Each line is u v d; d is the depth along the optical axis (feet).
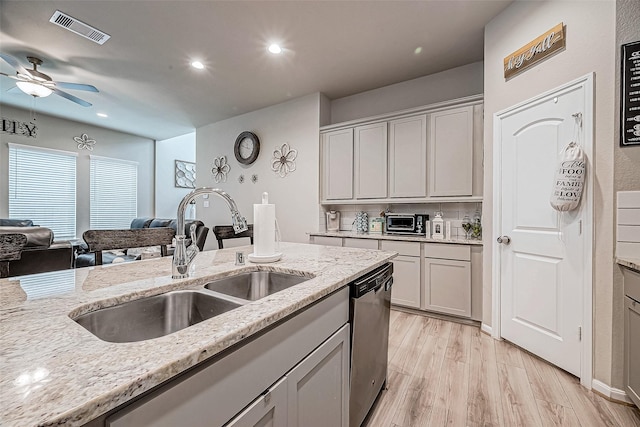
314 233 12.57
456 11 7.90
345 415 4.19
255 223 5.19
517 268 7.54
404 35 8.96
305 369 3.20
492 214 8.28
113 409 1.58
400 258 10.39
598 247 5.75
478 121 9.51
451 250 9.41
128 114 16.37
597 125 5.77
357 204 13.17
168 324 3.52
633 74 5.33
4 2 7.47
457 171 9.86
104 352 1.89
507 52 7.76
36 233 7.49
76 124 18.29
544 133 6.80
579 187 5.92
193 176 25.16
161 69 11.07
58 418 1.29
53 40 9.18
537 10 6.93
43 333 2.17
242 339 2.27
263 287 4.80
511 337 7.73
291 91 13.09
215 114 16.15
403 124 11.02
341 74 11.50
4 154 15.80
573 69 6.18
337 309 3.95
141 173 21.75
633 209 5.35
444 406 5.41
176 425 1.86
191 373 1.96
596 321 5.76
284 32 8.79
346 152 12.49
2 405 1.35
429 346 7.80
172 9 7.79
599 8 5.74
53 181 17.51
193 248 4.13
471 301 9.09
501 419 5.06
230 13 7.95
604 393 5.57
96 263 4.85
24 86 10.07
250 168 15.71
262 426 2.60
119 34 8.87
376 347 5.25
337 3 7.59
